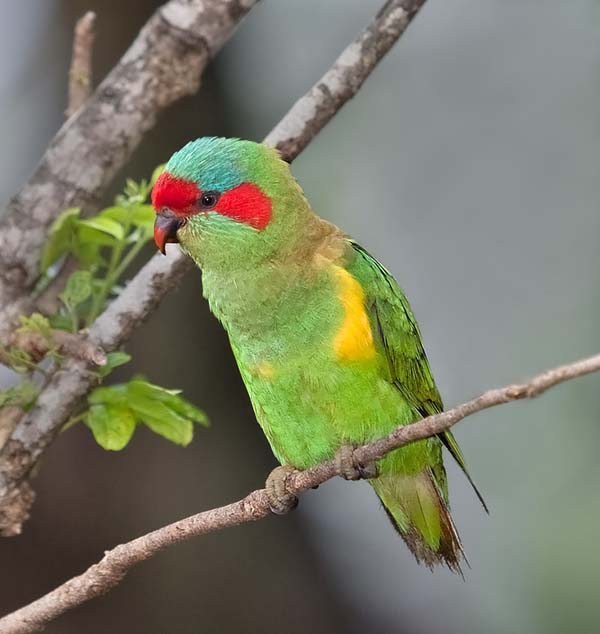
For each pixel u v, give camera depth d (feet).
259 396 25.48
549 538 40.57
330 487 43.37
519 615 40.93
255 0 28.04
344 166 43.98
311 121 26.71
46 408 25.05
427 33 45.19
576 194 43.78
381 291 25.88
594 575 39.55
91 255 27.63
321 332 24.62
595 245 43.09
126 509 36.68
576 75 44.21
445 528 26.68
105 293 26.23
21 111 42.14
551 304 43.09
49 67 41.91
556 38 44.50
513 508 41.68
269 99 43.14
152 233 26.43
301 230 25.48
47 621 21.29
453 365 43.60
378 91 44.78
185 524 20.71
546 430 41.50
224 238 25.20
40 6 42.27
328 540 41.32
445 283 44.34
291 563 38.42
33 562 35.73
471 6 45.09
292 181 25.94
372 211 43.98
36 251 27.30
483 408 17.15
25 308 27.09
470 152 44.45
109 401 25.05
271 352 24.90
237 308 25.21
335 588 39.40
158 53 27.81
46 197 27.43
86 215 27.78
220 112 41.19
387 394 25.32
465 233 44.29
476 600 41.68
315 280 24.86
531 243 43.83
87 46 28.02
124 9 40.19
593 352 41.68
